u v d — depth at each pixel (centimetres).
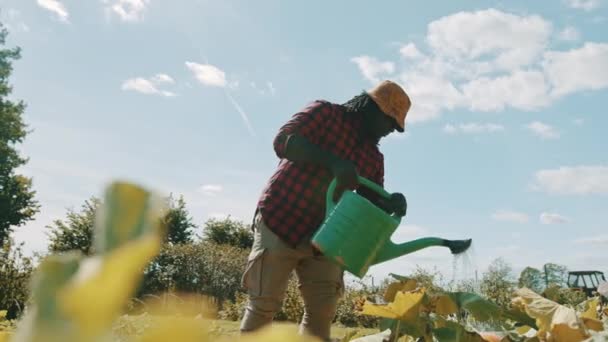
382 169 262
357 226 191
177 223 2180
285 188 229
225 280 1554
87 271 9
